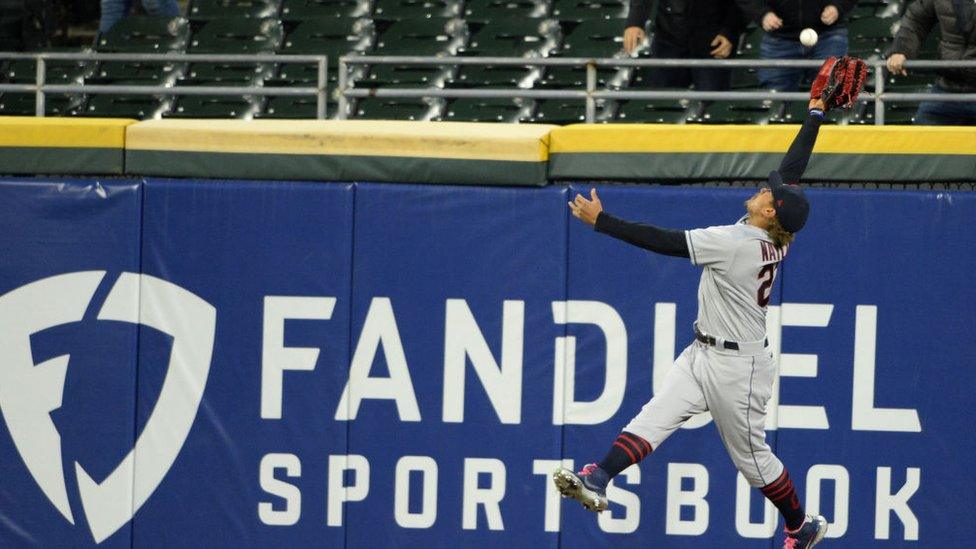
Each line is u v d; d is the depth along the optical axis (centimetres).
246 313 2767
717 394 2347
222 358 2773
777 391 2672
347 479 2753
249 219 2759
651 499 2702
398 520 2748
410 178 2733
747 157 2681
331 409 2756
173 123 2819
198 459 2780
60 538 2803
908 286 2648
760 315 2338
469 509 2736
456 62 2927
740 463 2408
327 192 2742
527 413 2725
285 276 2758
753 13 3098
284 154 2756
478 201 2719
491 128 2781
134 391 2792
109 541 2798
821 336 2666
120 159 2808
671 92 2823
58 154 2816
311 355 2758
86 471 2802
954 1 2948
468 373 2731
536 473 2722
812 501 2669
